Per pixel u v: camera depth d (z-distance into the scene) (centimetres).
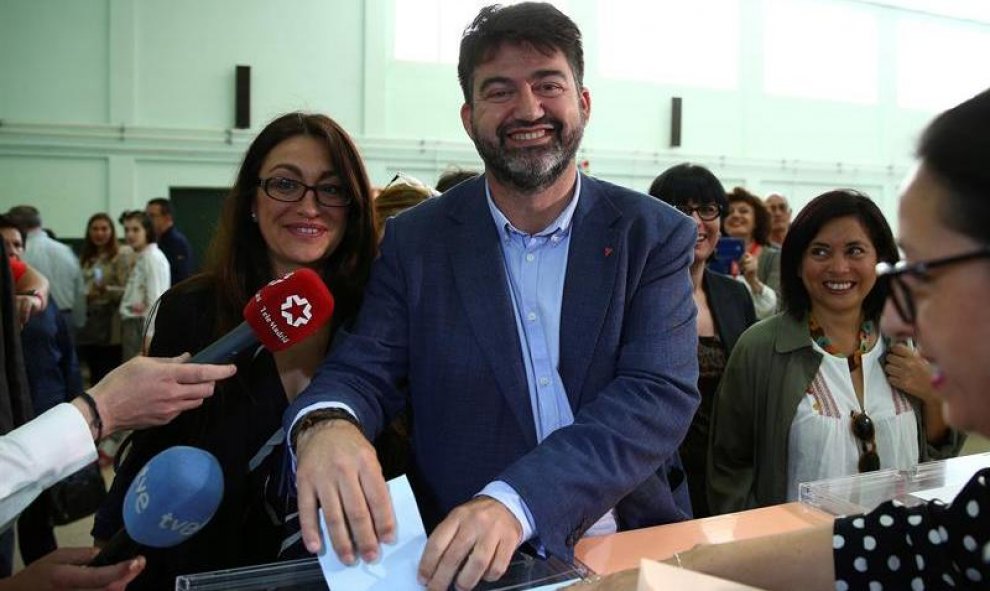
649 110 993
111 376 98
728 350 203
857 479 117
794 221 171
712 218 205
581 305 109
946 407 57
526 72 105
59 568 93
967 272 50
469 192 119
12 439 89
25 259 522
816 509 112
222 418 121
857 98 1100
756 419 171
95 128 771
